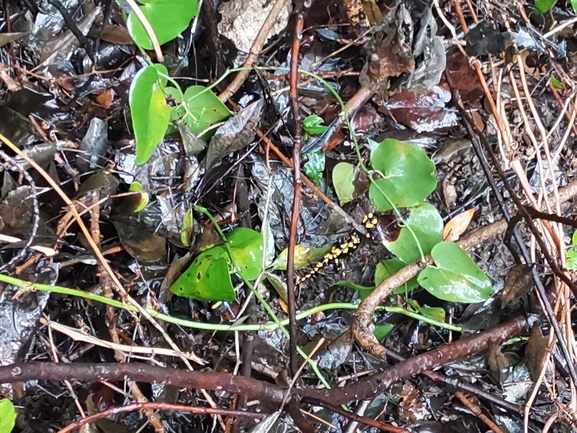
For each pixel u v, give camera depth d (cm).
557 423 62
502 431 62
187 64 59
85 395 57
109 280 55
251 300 60
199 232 60
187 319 60
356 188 62
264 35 56
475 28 60
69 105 57
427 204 57
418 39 57
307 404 59
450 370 63
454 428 63
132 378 50
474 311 64
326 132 61
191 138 57
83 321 57
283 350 61
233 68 59
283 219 62
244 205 61
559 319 60
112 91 57
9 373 46
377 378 56
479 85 64
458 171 65
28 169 54
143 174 57
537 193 63
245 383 52
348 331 59
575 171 66
